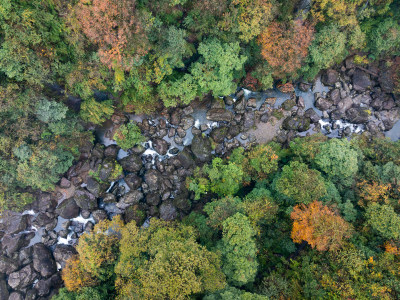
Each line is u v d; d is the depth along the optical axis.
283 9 25.23
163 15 23.44
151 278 18.09
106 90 28.61
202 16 23.14
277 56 24.81
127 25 18.25
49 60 21.91
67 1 20.27
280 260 24.25
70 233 30.64
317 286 20.69
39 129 25.64
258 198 24.66
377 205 22.06
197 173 29.39
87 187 30.31
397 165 25.22
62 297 22.67
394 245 20.56
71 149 30.02
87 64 23.39
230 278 21.05
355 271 19.84
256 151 28.38
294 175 23.83
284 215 25.28
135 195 30.48
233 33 25.09
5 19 18.88
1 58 19.33
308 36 24.62
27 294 27.41
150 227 23.64
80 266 23.98
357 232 22.36
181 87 27.19
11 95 21.23
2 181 25.61
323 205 22.98
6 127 24.09
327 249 21.64
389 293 18.95
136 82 25.86
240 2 22.48
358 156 26.61
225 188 26.97
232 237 20.27
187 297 18.59
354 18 26.36
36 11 19.53
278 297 21.30
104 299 23.66
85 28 18.67
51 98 25.88
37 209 30.19
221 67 25.19
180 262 18.81
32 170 25.70
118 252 24.78
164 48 23.23
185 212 30.12
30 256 29.14
